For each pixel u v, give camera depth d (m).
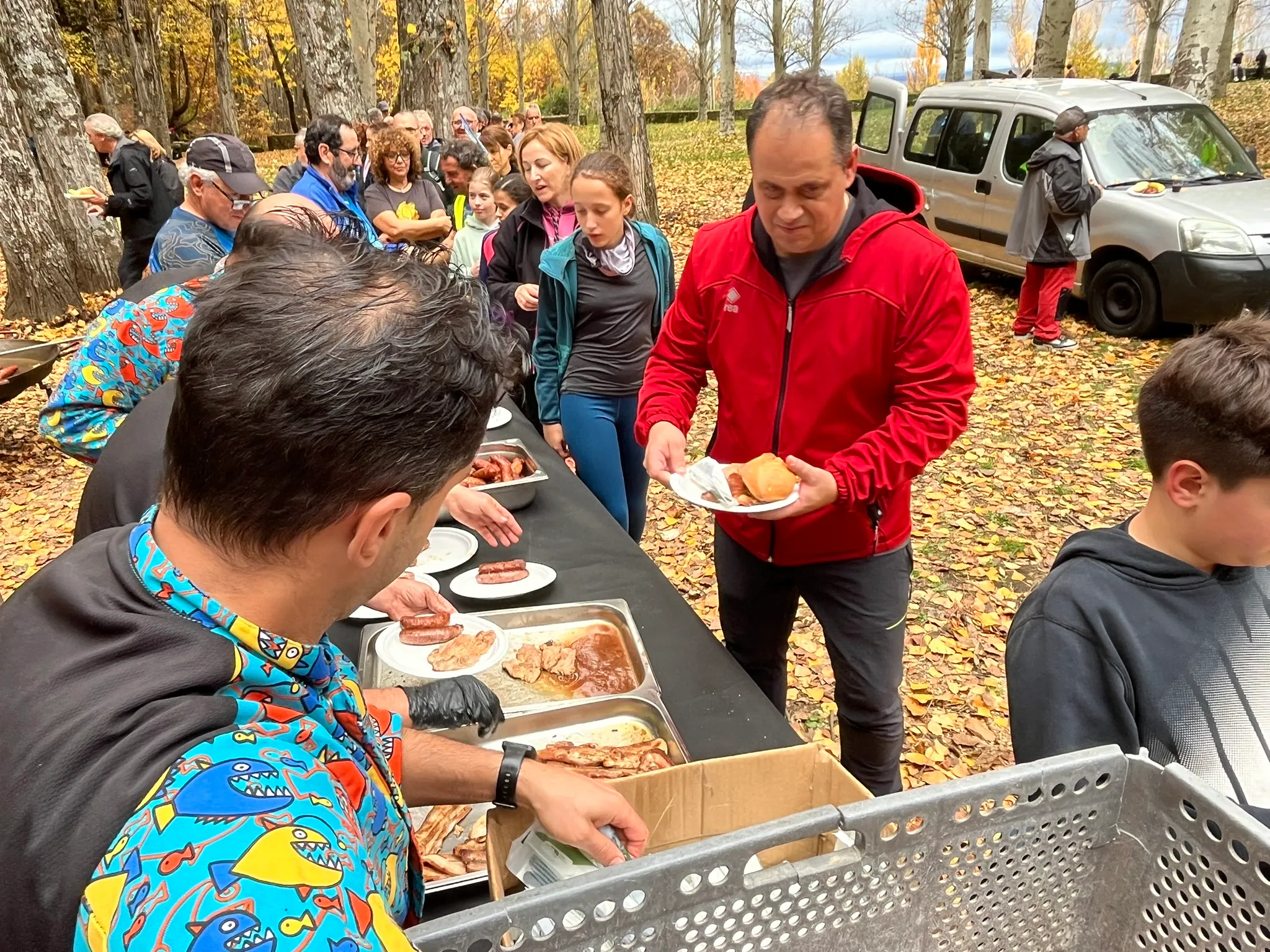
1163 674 1.21
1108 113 7.29
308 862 0.51
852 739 2.27
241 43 32.81
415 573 2.06
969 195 8.12
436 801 1.10
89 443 2.07
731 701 1.59
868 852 0.85
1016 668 1.30
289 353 0.58
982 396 6.17
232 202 2.83
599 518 2.40
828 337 1.89
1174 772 0.88
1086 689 1.22
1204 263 6.16
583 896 0.74
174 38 29.09
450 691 1.44
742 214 2.04
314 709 0.68
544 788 1.06
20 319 8.12
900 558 2.08
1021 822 0.91
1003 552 4.20
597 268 3.25
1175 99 7.50
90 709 0.57
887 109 9.27
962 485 4.95
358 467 0.59
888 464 1.81
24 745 0.56
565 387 3.40
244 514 0.60
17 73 7.92
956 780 0.87
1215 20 10.36
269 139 31.89
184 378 0.60
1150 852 0.93
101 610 0.62
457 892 1.18
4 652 0.63
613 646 1.80
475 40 33.56
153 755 0.55
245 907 0.48
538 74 48.12
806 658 3.50
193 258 2.79
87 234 8.42
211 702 0.59
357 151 5.00
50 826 0.53
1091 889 1.00
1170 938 0.92
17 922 0.52
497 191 4.43
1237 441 1.09
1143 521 1.30
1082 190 6.25
